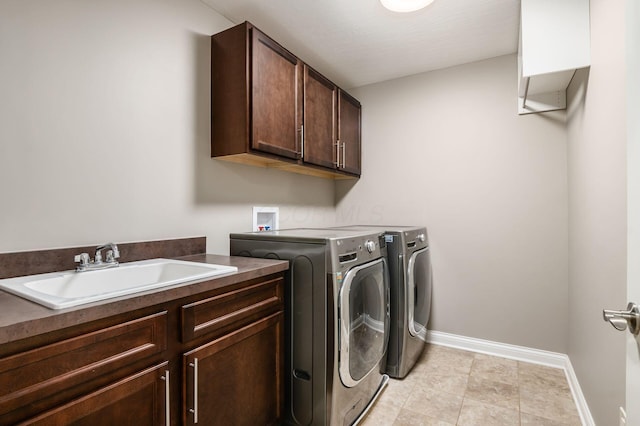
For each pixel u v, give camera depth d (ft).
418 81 9.34
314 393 5.01
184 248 5.84
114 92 4.92
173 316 3.49
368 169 10.09
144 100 5.31
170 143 5.69
